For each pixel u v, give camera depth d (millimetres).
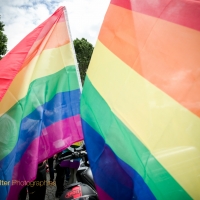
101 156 1796
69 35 2992
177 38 1669
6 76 2525
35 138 2498
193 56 1587
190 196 1388
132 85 1782
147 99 1686
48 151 2582
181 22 1671
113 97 1853
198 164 1406
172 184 1446
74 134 2742
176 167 1456
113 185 1692
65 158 3266
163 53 1702
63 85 2855
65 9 3010
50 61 2846
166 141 1538
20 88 2574
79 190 2375
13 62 2586
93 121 1901
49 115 2689
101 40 2053
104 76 1946
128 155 1663
